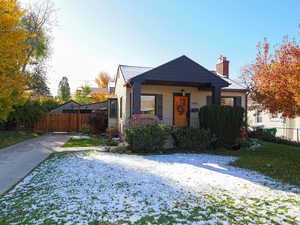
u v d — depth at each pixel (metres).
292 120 13.80
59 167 5.77
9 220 2.81
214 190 4.02
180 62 9.38
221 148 9.03
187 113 11.80
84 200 3.47
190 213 3.00
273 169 5.71
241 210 3.12
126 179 4.66
